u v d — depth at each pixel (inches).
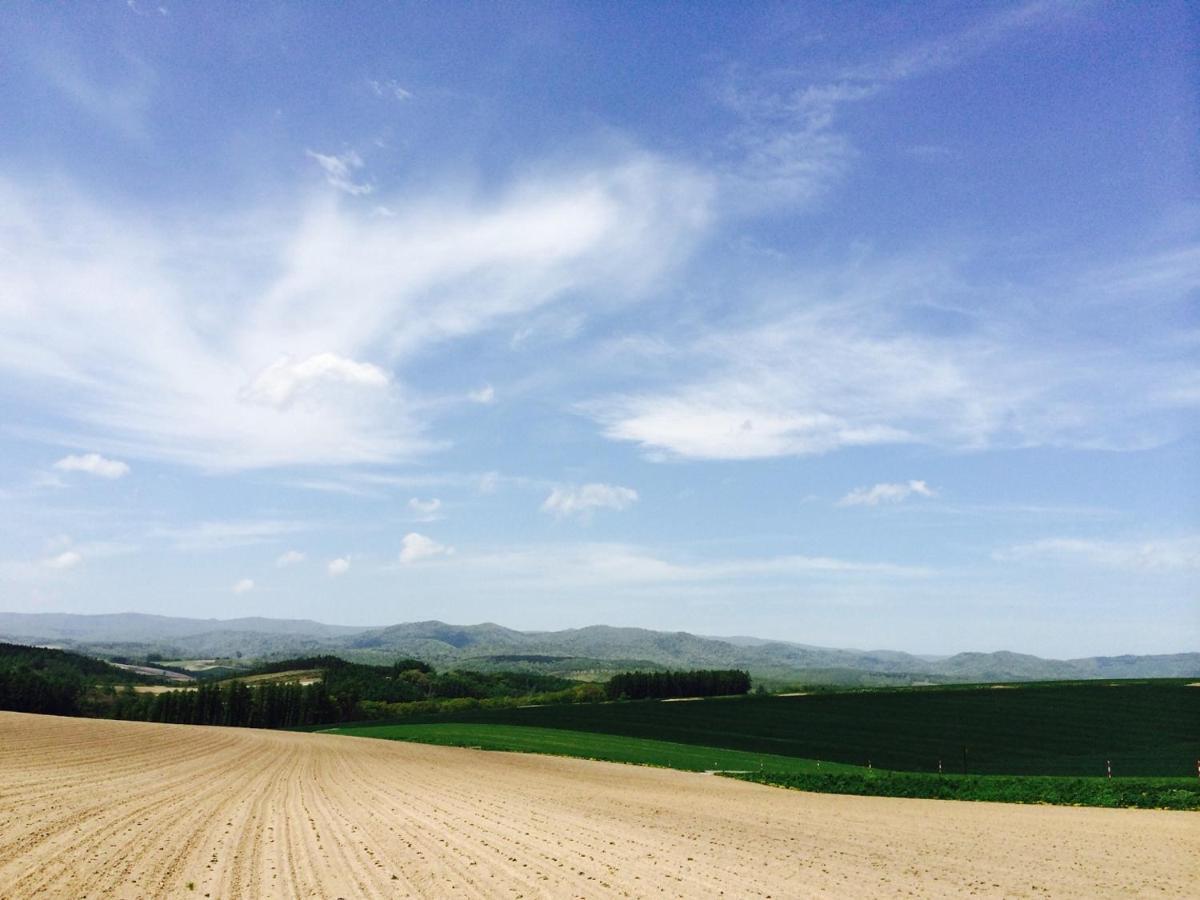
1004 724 2955.2
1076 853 775.1
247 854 603.2
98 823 705.6
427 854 635.5
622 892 519.5
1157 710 3110.2
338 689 5516.7
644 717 3528.5
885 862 693.9
